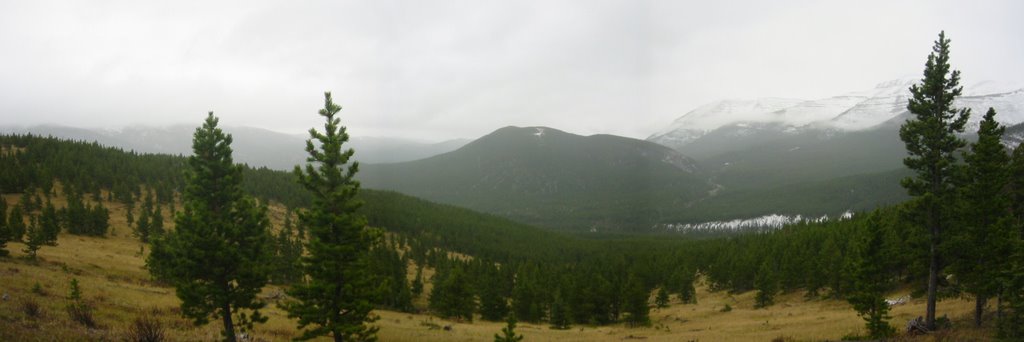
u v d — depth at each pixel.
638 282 68.56
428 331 47.09
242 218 28.61
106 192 125.56
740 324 55.41
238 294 27.39
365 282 25.94
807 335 38.34
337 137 25.95
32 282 36.19
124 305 35.25
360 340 26.94
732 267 97.38
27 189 106.62
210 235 26.39
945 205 31.30
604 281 76.25
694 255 129.00
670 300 100.38
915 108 32.44
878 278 48.81
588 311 73.50
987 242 30.94
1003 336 25.86
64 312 26.75
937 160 31.56
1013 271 25.62
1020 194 35.75
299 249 86.00
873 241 48.44
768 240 113.25
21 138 145.88
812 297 75.06
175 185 137.75
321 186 26.05
